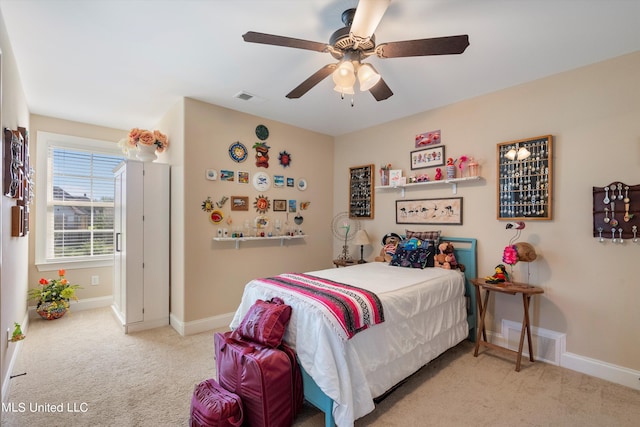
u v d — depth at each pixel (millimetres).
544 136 2619
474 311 3029
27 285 3451
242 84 2852
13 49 2266
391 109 3467
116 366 2465
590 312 2418
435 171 3393
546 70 2551
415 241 3209
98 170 4156
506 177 2867
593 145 2420
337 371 1678
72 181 3973
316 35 2086
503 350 2561
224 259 3422
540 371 2445
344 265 3945
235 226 3512
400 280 2469
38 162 3715
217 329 3301
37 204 3709
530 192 2715
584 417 1883
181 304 3166
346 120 3871
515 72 2590
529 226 2744
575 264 2496
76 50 2287
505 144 2861
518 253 2594
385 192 3916
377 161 4008
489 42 2145
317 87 2920
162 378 2289
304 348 1801
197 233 3219
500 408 1967
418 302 2273
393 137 3820
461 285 2846
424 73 2607
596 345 2387
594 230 2396
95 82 2818
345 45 1737
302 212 4188
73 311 3895
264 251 3775
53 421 1800
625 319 2271
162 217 3398
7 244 2113
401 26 1958
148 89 2969
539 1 1729
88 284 4047
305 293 2006
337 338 1699
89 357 2617
